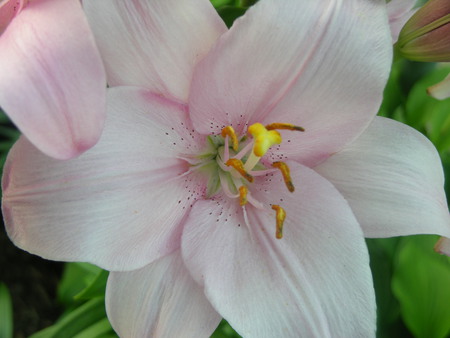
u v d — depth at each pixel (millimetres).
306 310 156
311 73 154
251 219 170
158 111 155
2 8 149
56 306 333
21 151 136
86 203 145
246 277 161
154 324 161
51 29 124
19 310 329
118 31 147
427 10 180
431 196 163
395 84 257
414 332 238
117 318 160
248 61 149
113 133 148
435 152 166
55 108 118
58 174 141
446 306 235
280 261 161
